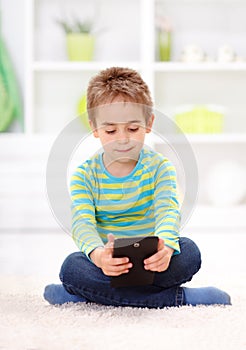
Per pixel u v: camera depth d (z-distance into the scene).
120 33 3.97
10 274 2.26
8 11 3.93
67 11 3.94
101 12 3.96
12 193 3.55
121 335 1.33
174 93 3.97
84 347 1.24
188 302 1.65
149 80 3.70
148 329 1.38
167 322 1.45
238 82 3.99
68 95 3.96
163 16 3.83
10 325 1.42
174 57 3.95
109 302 1.65
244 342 1.28
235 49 3.98
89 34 3.79
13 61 3.93
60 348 1.23
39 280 2.10
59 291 1.71
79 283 1.63
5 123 3.82
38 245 3.02
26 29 3.68
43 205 3.54
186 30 3.96
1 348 1.24
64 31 3.94
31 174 3.56
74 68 3.73
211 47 3.97
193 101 3.98
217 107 3.76
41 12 3.94
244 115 4.00
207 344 1.26
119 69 1.69
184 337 1.31
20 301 1.72
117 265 1.53
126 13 3.98
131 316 1.52
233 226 3.61
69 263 1.66
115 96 1.62
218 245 3.03
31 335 1.33
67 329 1.38
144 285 1.62
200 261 1.69
